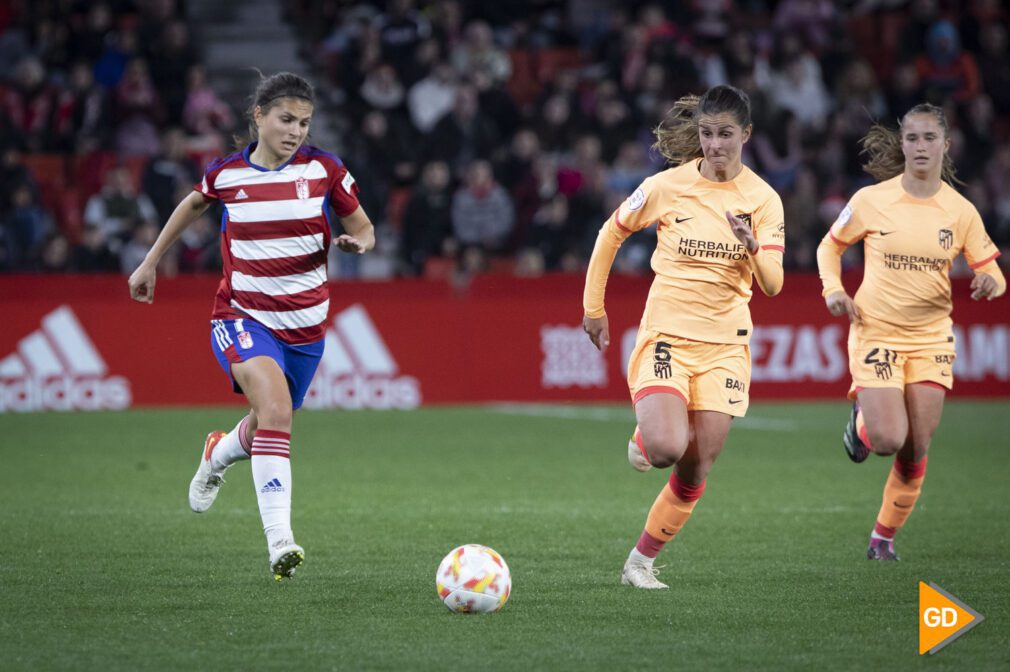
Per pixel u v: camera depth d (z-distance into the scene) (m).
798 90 68.44
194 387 53.12
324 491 33.22
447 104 66.62
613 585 21.83
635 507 30.83
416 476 36.00
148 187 59.47
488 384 54.75
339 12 74.38
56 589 21.16
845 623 19.06
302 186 21.17
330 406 53.56
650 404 20.81
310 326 21.58
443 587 19.53
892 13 77.62
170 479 34.97
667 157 22.23
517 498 32.22
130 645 17.52
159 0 67.25
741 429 47.12
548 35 74.12
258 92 20.92
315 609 19.81
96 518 28.48
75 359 52.25
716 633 18.39
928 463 38.75
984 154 66.31
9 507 30.05
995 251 24.73
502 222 60.75
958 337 56.50
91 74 66.38
